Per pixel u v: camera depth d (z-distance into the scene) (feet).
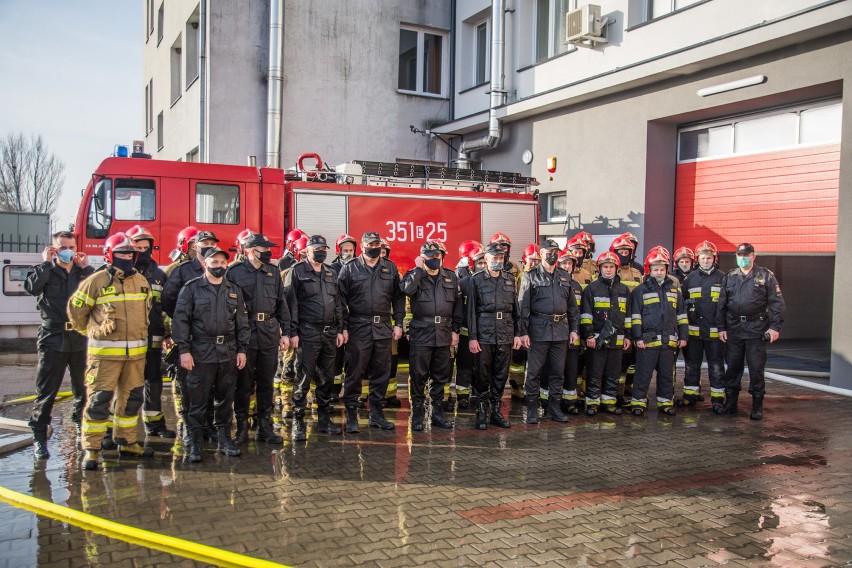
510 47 45.93
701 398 25.72
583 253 26.16
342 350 23.21
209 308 17.35
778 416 23.89
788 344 43.86
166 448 18.69
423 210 34.27
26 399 23.88
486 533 13.30
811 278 46.34
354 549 12.48
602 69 38.37
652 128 36.40
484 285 21.54
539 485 16.19
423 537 13.06
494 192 36.17
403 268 33.81
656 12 35.94
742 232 33.81
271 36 45.14
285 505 14.61
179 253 20.71
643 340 23.62
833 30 27.14
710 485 16.38
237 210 30.71
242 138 46.21
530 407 22.44
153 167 29.35
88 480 15.98
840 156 28.02
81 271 18.49
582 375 25.73
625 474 17.13
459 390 24.52
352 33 49.19
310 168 33.55
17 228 54.95
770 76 30.04
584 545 12.82
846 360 27.55
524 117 45.03
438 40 54.03
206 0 44.93
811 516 14.46
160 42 64.69
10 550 12.26
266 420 19.56
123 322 16.74
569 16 38.24
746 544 13.00
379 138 50.55
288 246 26.37
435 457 18.35
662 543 12.98
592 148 39.73
